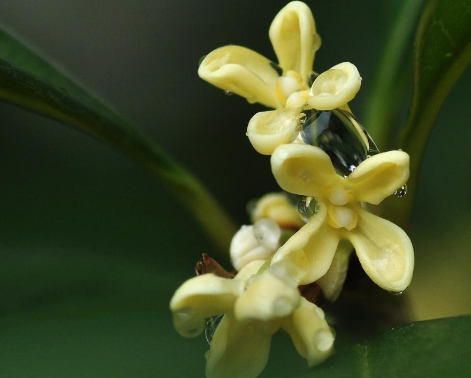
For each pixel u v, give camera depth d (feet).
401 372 0.20
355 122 0.23
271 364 0.22
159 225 0.30
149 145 0.27
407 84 0.27
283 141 0.22
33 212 0.30
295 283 0.21
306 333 0.21
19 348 0.22
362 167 0.22
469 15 0.23
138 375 0.21
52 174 0.31
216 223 0.27
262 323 0.21
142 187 0.31
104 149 0.31
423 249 0.31
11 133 0.31
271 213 0.26
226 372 0.21
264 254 0.25
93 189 0.31
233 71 0.24
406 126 0.24
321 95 0.22
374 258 0.22
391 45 0.27
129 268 0.27
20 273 0.27
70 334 0.23
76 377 0.21
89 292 0.27
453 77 0.24
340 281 0.23
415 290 0.31
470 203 0.31
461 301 0.30
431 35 0.23
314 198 0.23
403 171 0.22
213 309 0.21
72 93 0.27
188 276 0.29
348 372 0.21
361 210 0.23
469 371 0.20
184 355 0.22
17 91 0.25
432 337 0.21
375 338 0.21
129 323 0.24
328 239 0.22
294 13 0.24
